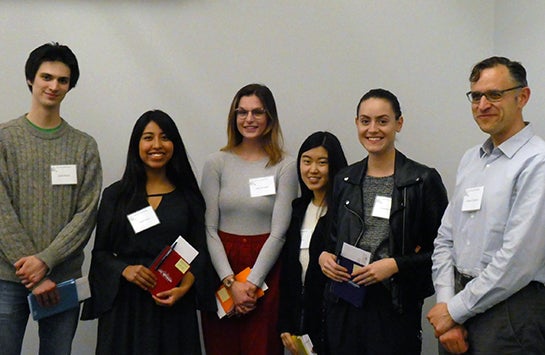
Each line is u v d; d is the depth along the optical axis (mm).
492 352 1876
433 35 3422
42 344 2584
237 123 2857
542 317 1852
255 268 2676
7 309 2438
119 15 3229
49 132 2488
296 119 3346
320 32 3357
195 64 3285
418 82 3410
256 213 2770
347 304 2346
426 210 2332
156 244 2533
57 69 2443
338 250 2385
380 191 2377
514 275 1811
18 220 2393
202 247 2646
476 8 3436
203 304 2580
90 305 2551
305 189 2797
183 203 2643
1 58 3137
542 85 2889
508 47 3256
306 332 2592
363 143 2420
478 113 1975
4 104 3139
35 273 2336
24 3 3152
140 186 2609
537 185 1832
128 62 3238
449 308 1956
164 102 3268
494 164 1989
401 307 2266
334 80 3367
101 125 3221
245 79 3312
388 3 3396
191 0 3279
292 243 2717
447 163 3428
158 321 2500
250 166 2844
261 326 2729
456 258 2080
